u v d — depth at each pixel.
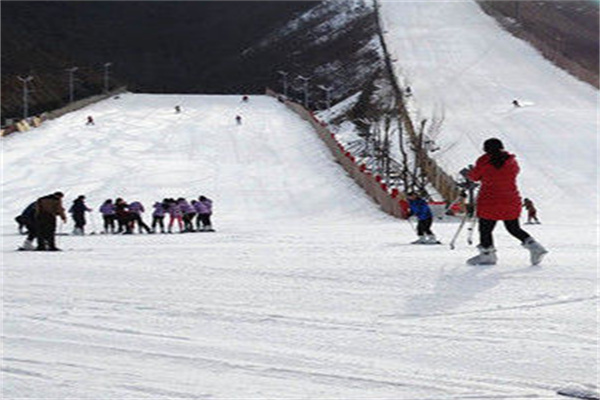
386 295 14.38
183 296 14.91
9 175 83.50
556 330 11.28
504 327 11.57
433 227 39.25
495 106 107.69
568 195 64.06
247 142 104.75
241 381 9.19
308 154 95.75
